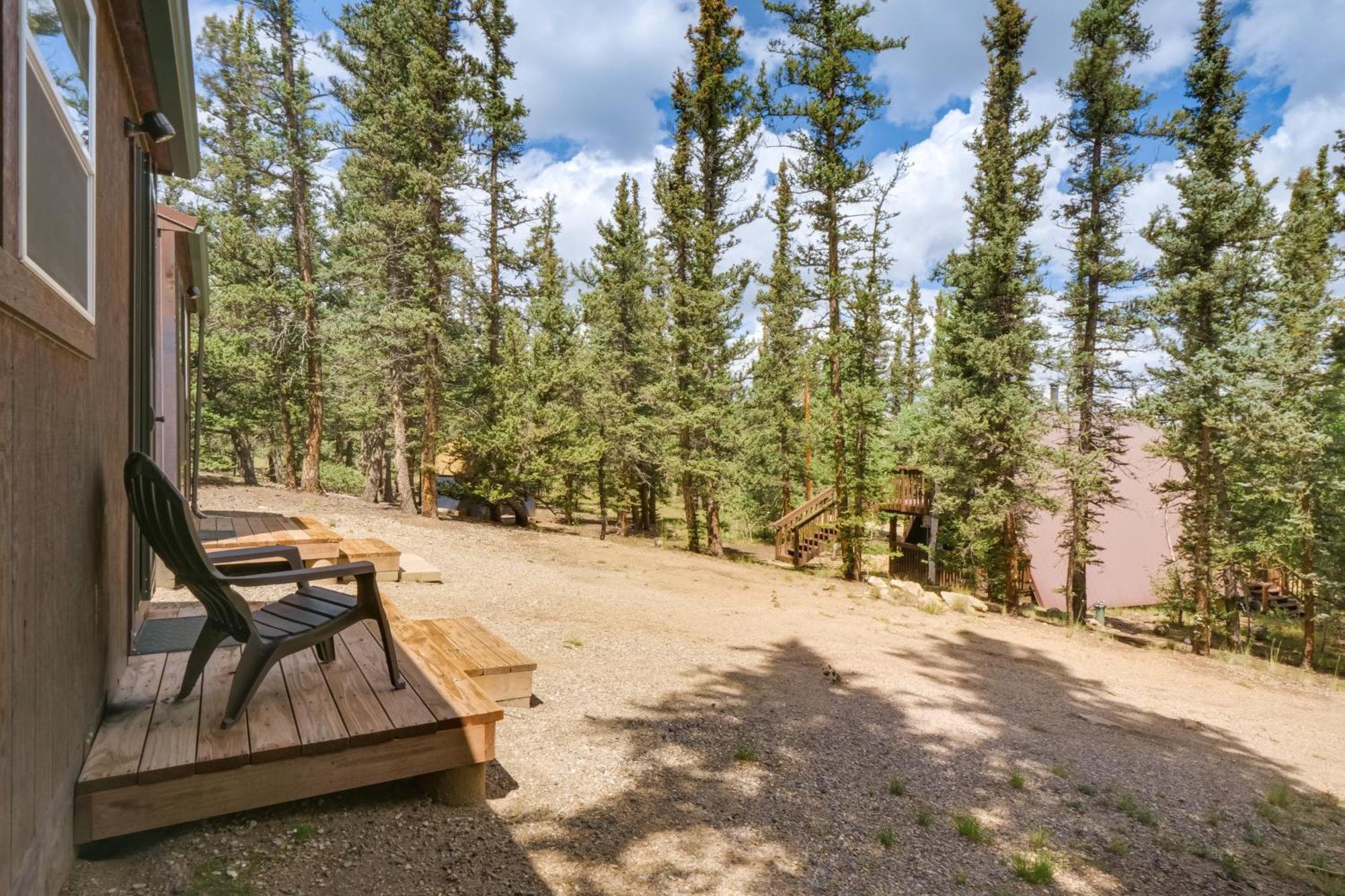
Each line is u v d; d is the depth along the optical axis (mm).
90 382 2637
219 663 3568
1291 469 13562
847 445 17703
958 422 15359
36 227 1873
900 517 22312
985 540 16312
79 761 2346
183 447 7582
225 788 2516
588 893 2697
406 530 13070
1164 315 13477
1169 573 16062
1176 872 3871
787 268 24375
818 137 16812
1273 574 20641
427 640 4219
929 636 10859
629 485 23469
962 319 16422
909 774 4699
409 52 16641
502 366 18953
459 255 16500
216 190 20141
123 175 3512
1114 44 13781
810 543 20734
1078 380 15016
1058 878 3564
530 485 18938
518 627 7074
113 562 3125
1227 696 9750
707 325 19609
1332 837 4820
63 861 2117
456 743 3014
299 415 22672
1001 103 15883
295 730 2742
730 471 19938
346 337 17078
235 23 16984
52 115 2055
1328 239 17469
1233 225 12633
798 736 5062
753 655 7664
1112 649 12531
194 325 15484
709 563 16922
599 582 11023
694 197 19156
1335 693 11078
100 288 2871
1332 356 13531
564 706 4891
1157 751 6371
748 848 3299
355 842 2709
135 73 3652
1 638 1544
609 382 21906
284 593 6883
